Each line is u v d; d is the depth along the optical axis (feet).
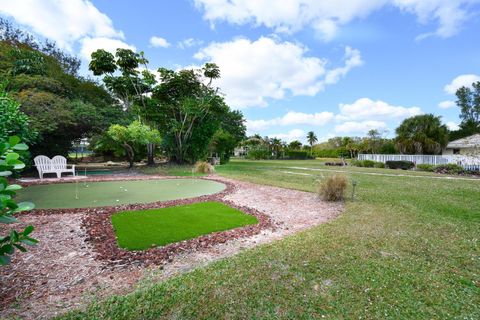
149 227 12.26
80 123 37.76
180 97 55.42
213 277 7.20
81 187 24.58
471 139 67.15
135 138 40.47
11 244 4.30
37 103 31.53
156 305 5.87
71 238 10.73
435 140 74.79
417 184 28.86
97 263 8.42
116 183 27.76
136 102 54.65
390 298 6.30
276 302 6.06
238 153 163.73
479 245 10.05
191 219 13.80
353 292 6.53
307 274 7.41
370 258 8.59
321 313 5.70
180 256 9.12
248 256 8.71
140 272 7.85
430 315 5.67
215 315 5.57
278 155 136.15
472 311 5.84
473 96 105.09
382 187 26.32
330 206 17.44
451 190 24.14
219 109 58.18
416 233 11.35
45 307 5.91
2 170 4.17
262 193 22.41
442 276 7.49
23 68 36.14
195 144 56.95
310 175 38.55
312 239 10.43
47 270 7.88
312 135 193.67
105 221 13.05
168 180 30.94
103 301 6.07
